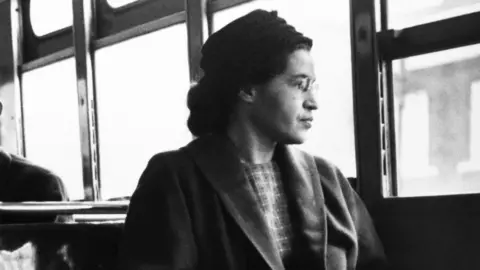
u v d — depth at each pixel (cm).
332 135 221
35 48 412
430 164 199
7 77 423
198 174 118
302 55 117
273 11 121
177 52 301
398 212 200
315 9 230
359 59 210
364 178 208
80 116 354
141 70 321
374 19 206
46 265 132
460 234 186
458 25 189
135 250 113
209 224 114
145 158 319
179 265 110
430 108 199
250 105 120
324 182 130
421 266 195
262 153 123
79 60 355
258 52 115
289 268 119
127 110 330
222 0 270
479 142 188
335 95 221
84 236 137
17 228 130
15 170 203
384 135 206
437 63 197
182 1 301
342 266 124
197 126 126
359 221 140
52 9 396
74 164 373
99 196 346
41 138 402
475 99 189
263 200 119
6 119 421
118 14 342
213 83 122
